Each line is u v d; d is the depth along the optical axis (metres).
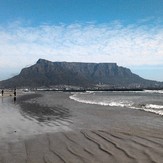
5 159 7.80
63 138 11.11
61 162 7.43
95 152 8.58
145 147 9.14
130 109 26.48
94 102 41.38
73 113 22.69
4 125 15.16
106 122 16.62
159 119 17.95
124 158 7.77
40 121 17.11
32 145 9.73
